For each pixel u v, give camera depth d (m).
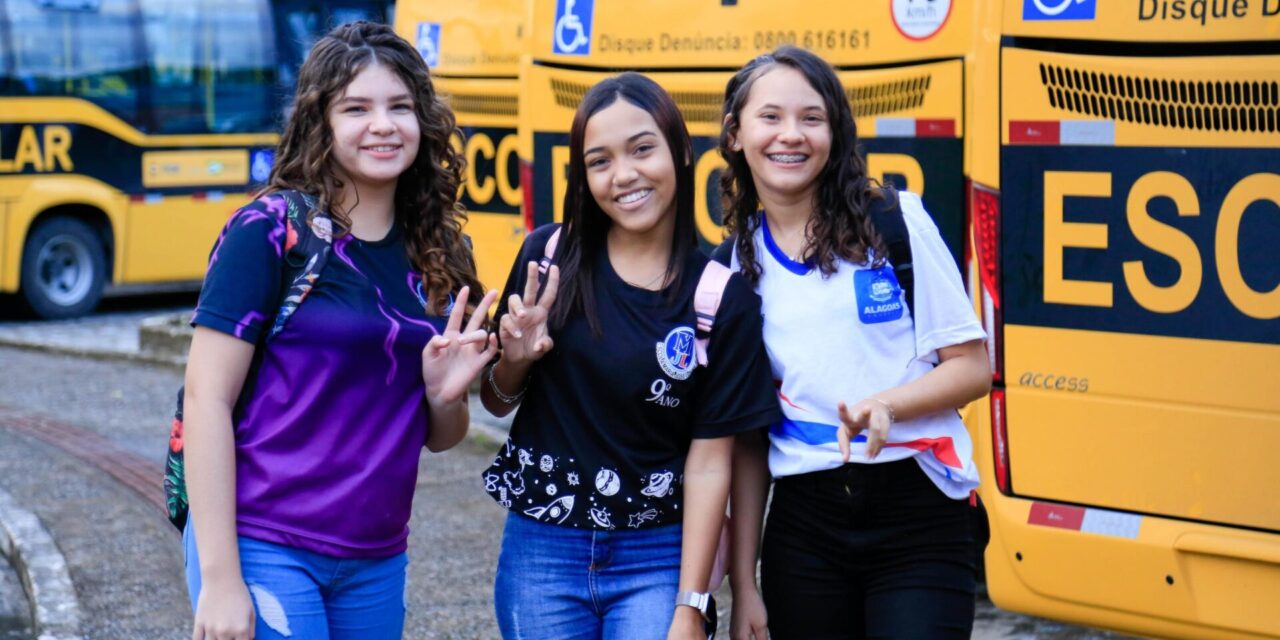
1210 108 4.17
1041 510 4.53
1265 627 4.14
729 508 3.28
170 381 10.41
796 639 3.18
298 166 2.94
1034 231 4.50
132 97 13.95
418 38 8.85
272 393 2.86
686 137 3.04
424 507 6.91
